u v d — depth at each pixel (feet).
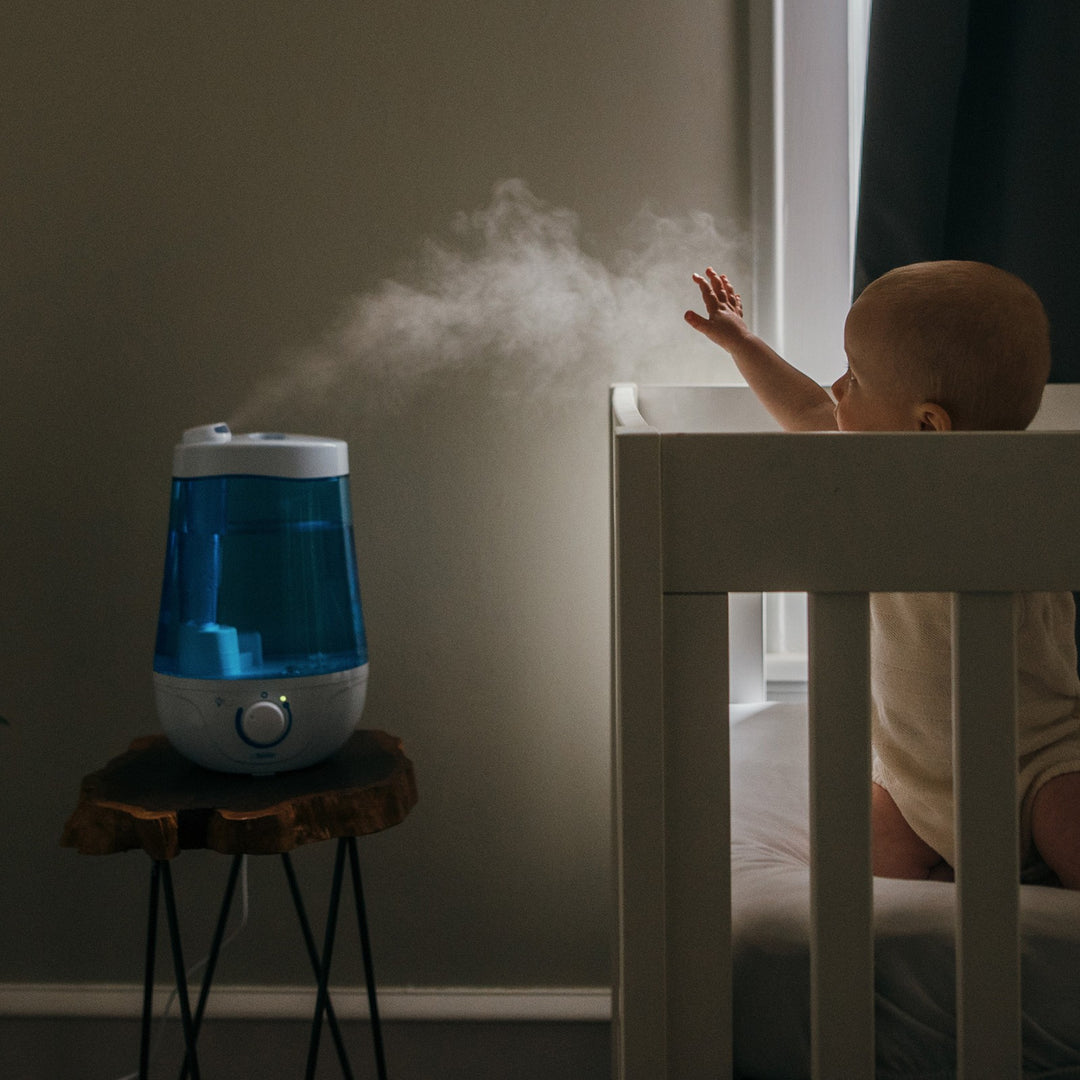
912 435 1.81
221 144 4.00
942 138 3.67
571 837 4.19
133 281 4.03
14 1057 4.24
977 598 1.84
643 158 4.01
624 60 3.98
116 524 4.10
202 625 3.00
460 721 4.17
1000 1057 1.86
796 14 4.07
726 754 1.86
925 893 2.22
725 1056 1.90
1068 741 2.47
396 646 4.15
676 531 1.83
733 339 3.45
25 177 4.00
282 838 2.75
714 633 1.85
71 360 4.05
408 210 4.01
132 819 2.76
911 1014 2.02
